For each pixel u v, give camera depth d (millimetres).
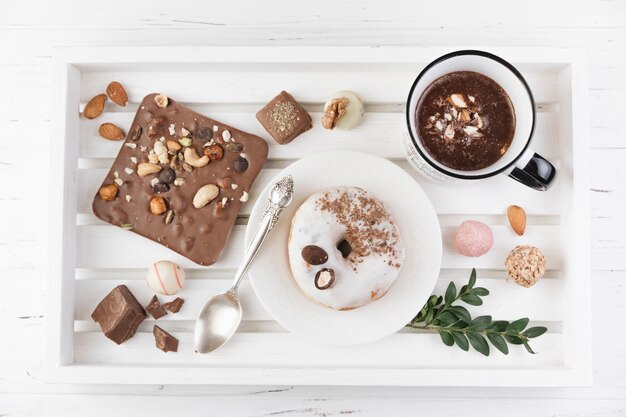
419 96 469
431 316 504
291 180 489
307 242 476
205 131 518
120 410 537
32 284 542
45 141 545
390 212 499
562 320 520
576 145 509
